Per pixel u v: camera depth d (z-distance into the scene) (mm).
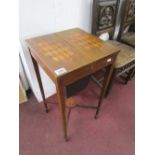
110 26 1475
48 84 1421
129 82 1765
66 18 1151
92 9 1237
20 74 1340
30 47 873
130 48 1478
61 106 809
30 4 905
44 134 1201
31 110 1395
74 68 686
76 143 1146
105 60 822
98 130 1243
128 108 1444
